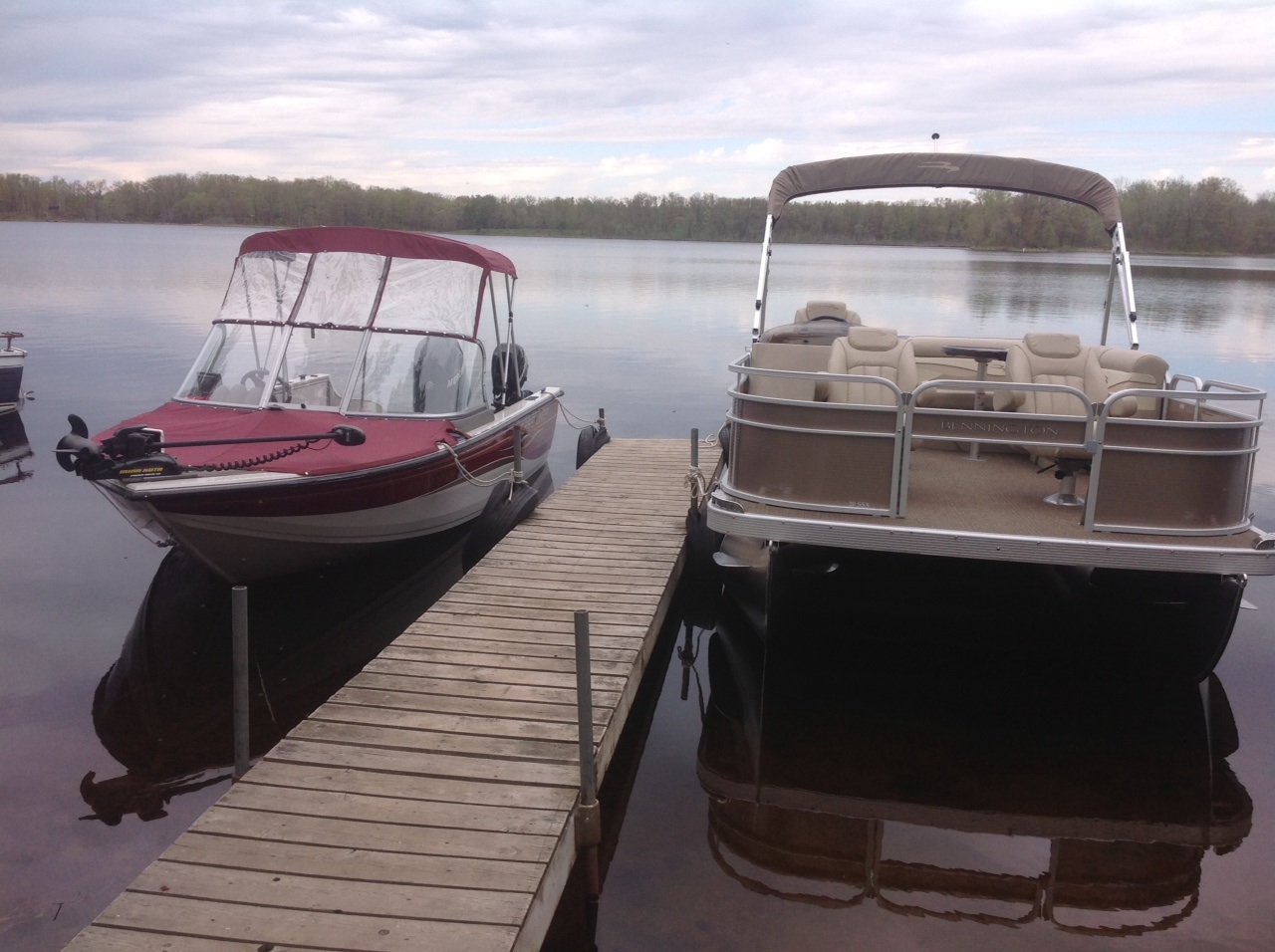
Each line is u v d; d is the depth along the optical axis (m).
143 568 7.38
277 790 3.51
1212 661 5.16
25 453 10.80
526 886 2.99
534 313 27.55
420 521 7.23
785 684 5.54
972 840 3.97
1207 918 3.49
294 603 6.86
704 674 5.88
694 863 3.82
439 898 2.93
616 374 17.38
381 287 7.54
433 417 7.38
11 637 6.04
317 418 7.12
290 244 7.60
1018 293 30.03
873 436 4.63
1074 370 5.62
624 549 6.46
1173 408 5.54
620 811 4.23
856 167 7.20
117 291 28.77
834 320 8.56
